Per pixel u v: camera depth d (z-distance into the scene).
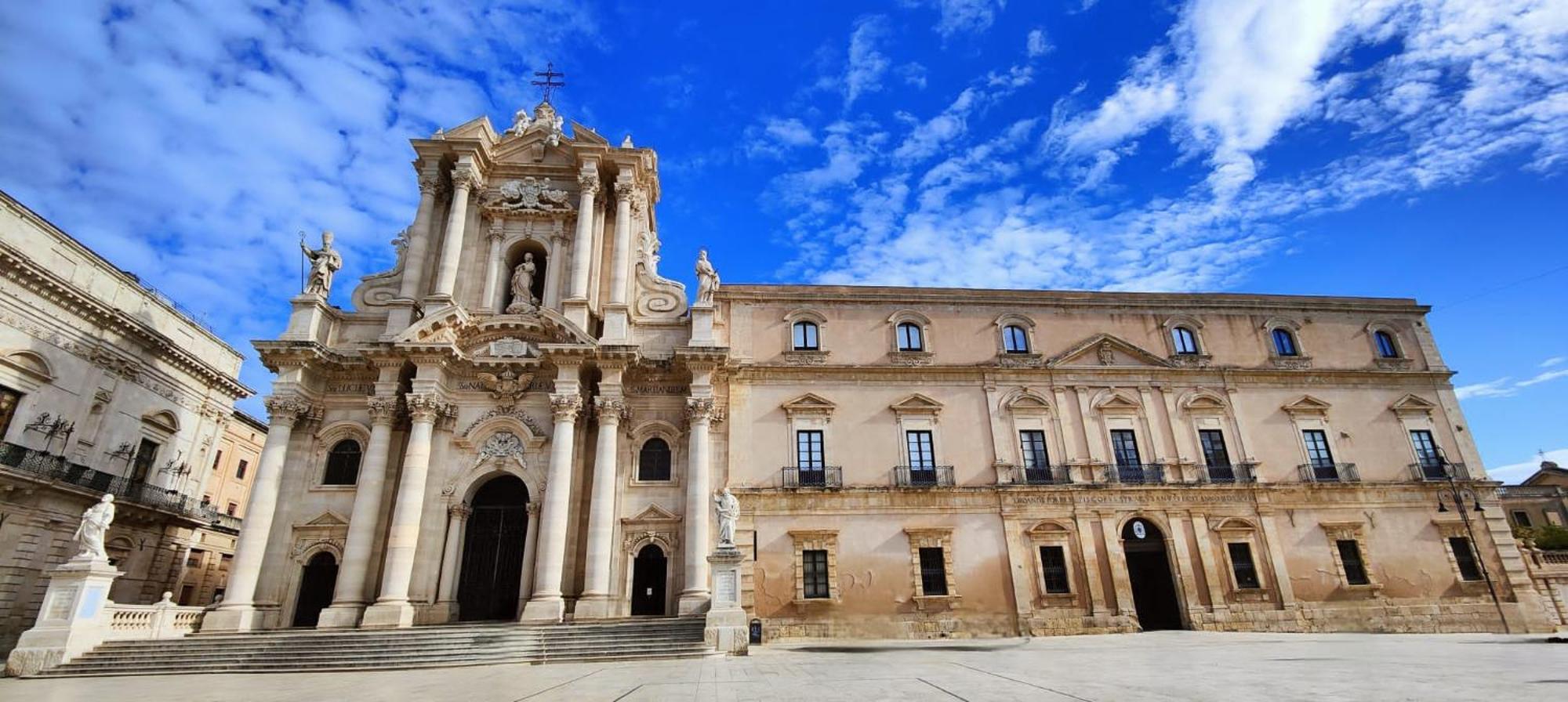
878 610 26.45
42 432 26.22
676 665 17.05
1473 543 29.77
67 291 26.83
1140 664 14.01
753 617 25.95
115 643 19.52
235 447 42.78
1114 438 30.00
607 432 26.08
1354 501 29.88
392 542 23.84
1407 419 31.77
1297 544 29.02
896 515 27.75
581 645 20.08
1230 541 28.80
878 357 30.31
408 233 30.22
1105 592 27.58
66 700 12.07
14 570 25.19
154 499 31.41
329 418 26.95
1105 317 32.12
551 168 31.53
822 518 27.44
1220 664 13.68
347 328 28.53
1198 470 29.69
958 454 29.02
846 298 31.11
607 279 30.28
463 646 19.75
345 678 16.11
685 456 27.11
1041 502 28.50
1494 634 25.58
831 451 28.50
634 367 27.81
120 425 29.75
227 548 38.12
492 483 27.62
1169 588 28.52
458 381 27.39
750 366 29.11
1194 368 31.16
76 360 27.73
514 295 29.42
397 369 26.58
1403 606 28.50
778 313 30.64
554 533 24.38
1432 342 33.38
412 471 24.72
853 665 15.48
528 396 27.42
